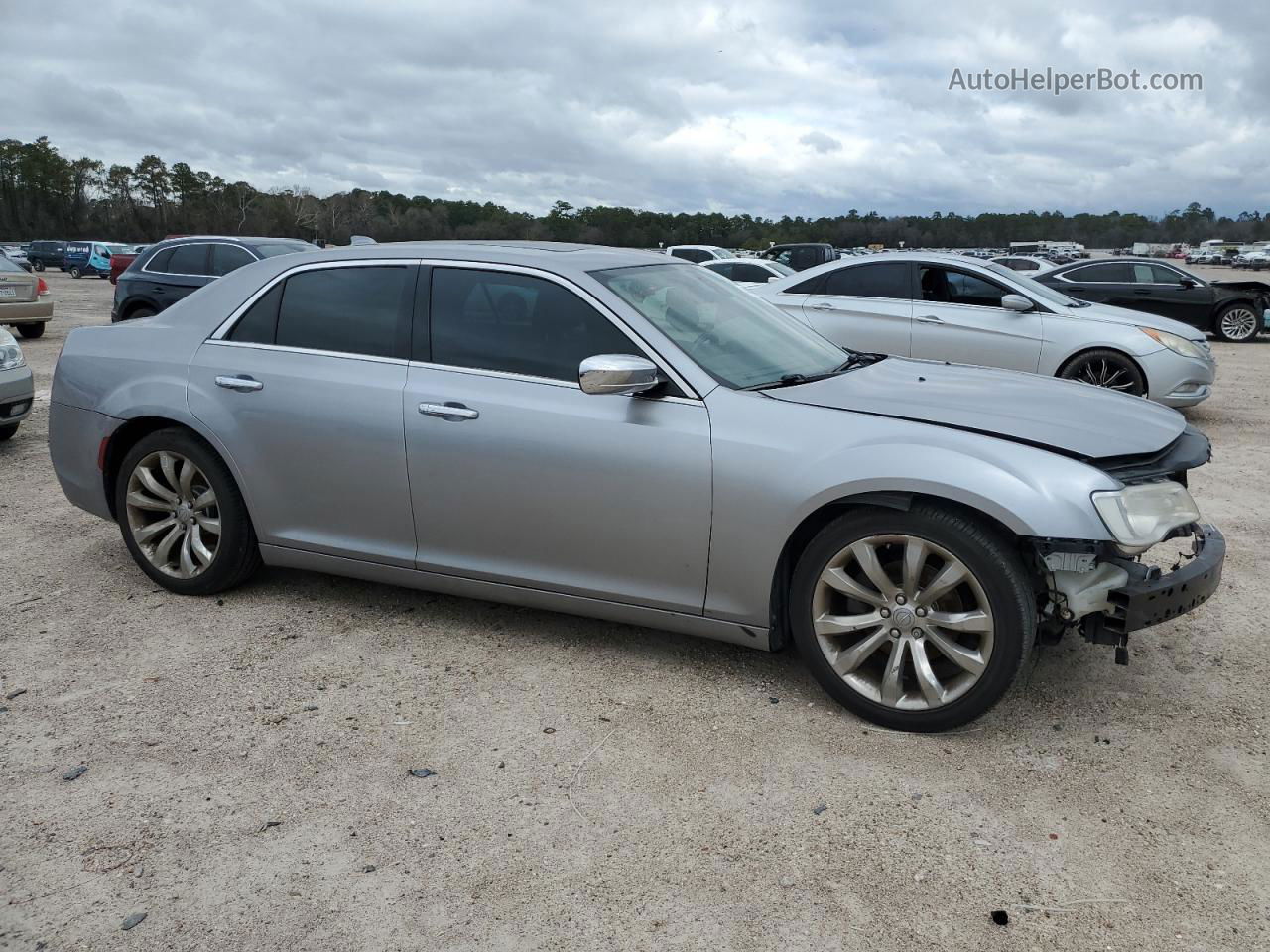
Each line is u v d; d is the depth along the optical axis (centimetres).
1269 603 442
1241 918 238
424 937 234
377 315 401
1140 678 367
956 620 314
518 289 379
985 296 868
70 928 238
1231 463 725
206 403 420
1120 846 267
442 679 367
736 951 229
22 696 354
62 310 2247
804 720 337
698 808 285
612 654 389
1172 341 821
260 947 231
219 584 441
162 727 332
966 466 306
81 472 459
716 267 1814
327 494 407
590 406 357
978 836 271
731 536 339
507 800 290
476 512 379
